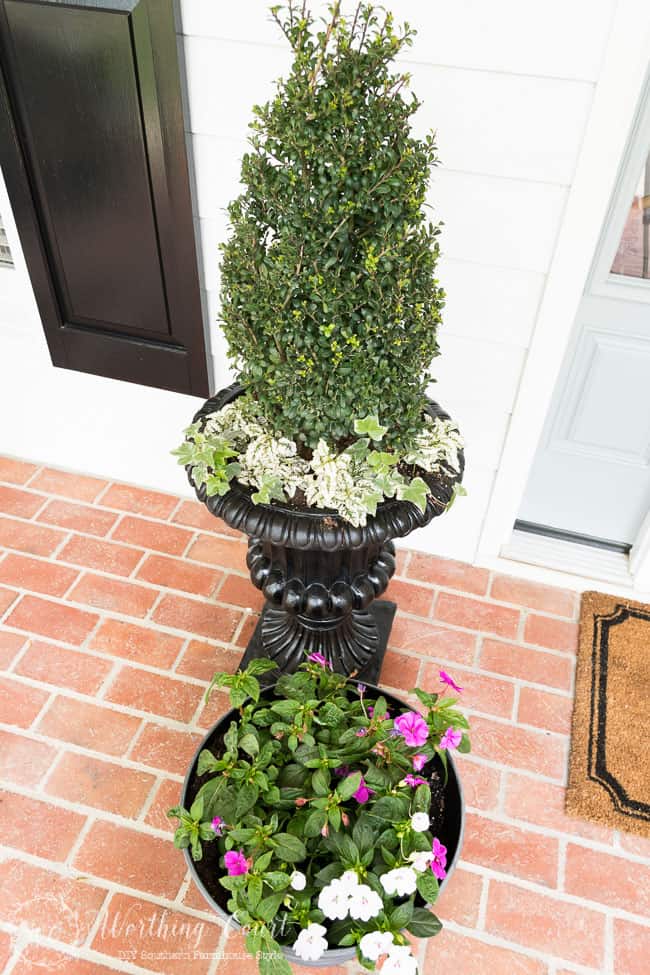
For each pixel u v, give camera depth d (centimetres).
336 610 180
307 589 178
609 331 199
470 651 214
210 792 138
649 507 228
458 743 142
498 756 189
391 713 160
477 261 174
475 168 161
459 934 159
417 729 138
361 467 153
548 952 157
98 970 152
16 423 260
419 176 127
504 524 225
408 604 226
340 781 146
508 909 162
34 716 194
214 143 173
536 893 165
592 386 210
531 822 177
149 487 263
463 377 196
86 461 264
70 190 185
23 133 177
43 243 198
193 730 193
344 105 116
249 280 137
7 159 181
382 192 122
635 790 182
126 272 198
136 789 181
